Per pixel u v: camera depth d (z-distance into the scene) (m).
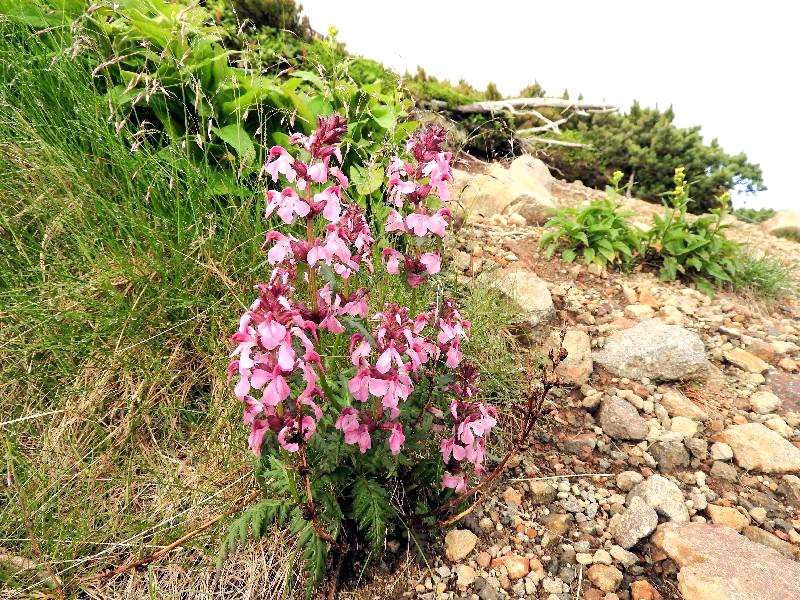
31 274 0.45
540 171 1.16
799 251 1.11
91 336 0.43
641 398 0.52
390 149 0.60
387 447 0.34
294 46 0.99
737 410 0.53
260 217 0.52
